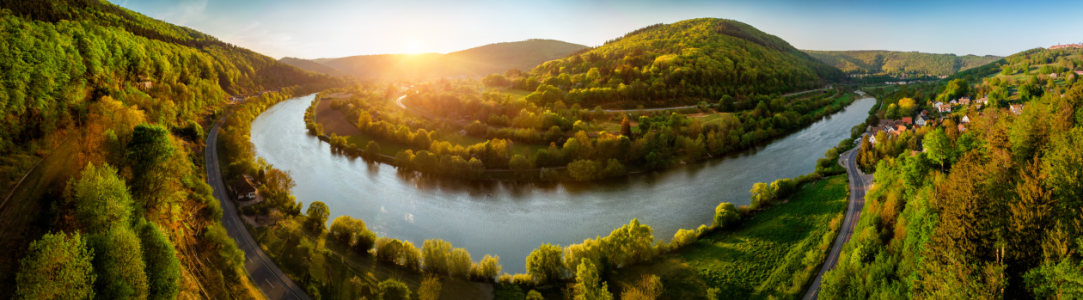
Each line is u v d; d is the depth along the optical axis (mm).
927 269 53125
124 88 132625
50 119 85875
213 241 74812
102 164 61000
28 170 66938
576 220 113438
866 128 198125
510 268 90562
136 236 49969
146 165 66250
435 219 114500
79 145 74188
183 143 129625
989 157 73000
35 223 52656
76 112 95875
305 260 81250
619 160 152875
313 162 163875
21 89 81500
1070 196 52281
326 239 90438
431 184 141875
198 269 66312
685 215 113812
